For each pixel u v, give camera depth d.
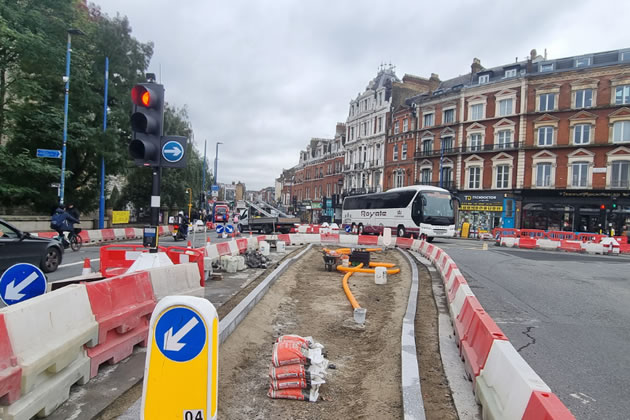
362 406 3.78
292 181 91.88
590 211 31.62
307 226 36.47
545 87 33.97
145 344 4.97
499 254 18.56
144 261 6.32
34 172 19.88
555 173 33.38
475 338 4.43
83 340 3.75
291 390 3.98
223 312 6.54
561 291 9.62
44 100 21.62
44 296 3.45
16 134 20.25
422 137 43.50
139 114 6.34
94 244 20.00
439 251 13.69
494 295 8.98
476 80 40.22
